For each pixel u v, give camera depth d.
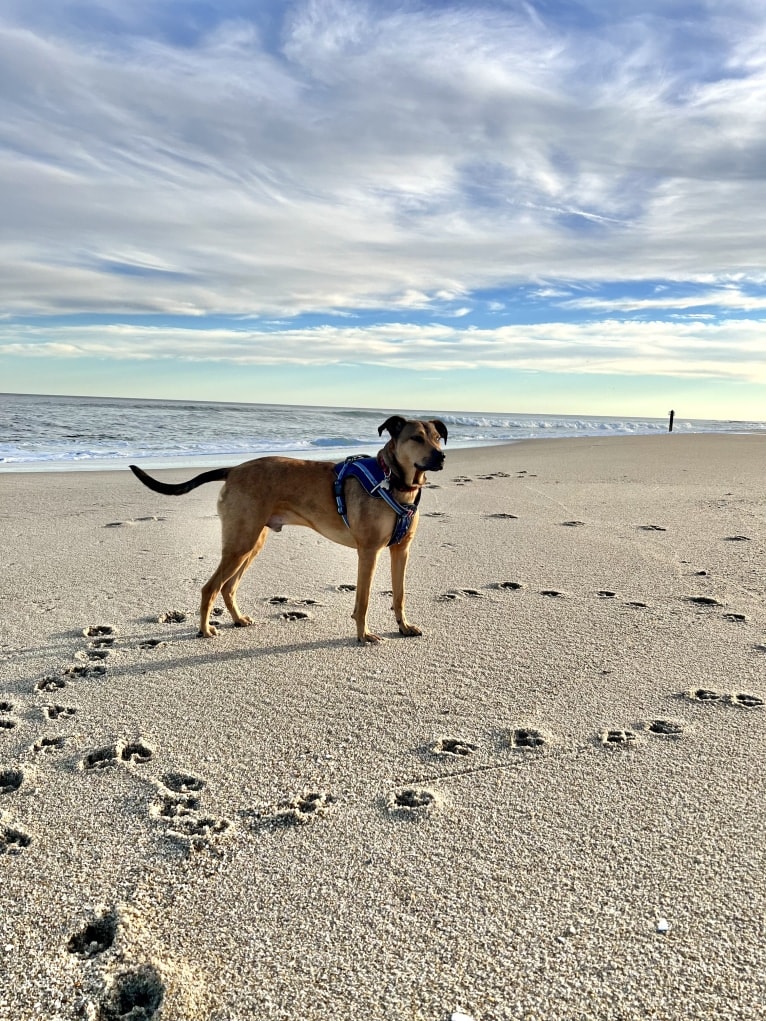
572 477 13.05
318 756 3.41
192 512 9.50
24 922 2.35
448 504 10.05
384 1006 2.05
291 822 2.90
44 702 3.94
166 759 3.38
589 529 8.32
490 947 2.26
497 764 3.34
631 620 5.26
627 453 18.12
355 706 3.93
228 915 2.39
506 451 19.19
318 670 4.43
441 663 4.52
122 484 12.08
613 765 3.32
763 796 3.06
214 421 32.62
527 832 2.83
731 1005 2.04
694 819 2.90
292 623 5.33
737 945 2.25
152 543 7.60
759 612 5.39
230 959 2.21
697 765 3.31
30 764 3.31
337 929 2.33
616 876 2.57
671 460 16.16
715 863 2.64
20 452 17.83
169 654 4.68
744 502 10.09
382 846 2.75
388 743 3.53
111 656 4.61
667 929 2.32
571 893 2.49
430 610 5.56
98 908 2.42
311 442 22.33
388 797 3.08
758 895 2.47
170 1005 2.05
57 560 6.82
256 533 5.13
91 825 2.87
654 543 7.59
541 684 4.19
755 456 17.12
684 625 5.14
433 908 2.42
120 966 2.18
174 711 3.86
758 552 7.17
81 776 3.22
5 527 8.20
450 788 3.14
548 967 2.18
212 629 5.07
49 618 5.27
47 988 2.11
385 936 2.30
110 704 3.94
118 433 23.81
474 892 2.50
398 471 5.00
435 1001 2.06
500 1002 2.06
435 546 7.53
